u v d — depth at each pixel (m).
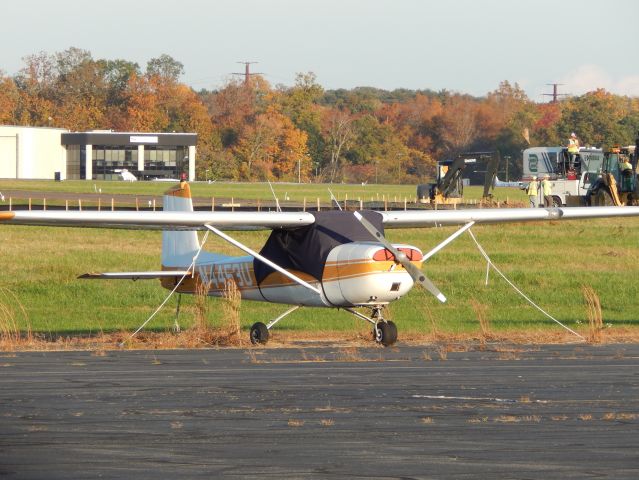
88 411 23.38
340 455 18.97
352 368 31.58
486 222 46.28
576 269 74.69
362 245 39.84
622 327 48.69
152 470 17.91
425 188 130.50
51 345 40.50
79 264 77.62
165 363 33.19
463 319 53.06
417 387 27.08
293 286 41.75
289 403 24.48
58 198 143.62
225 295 44.66
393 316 54.12
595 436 20.48
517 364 32.59
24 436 20.59
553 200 123.88
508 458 18.69
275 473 17.70
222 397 25.41
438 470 17.86
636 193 109.94
